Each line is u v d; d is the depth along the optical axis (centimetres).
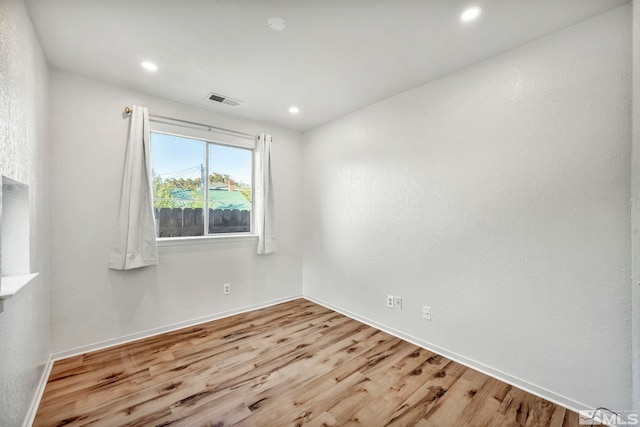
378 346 248
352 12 161
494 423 158
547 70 179
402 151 264
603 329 159
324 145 356
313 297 376
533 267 185
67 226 226
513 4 153
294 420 160
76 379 196
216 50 200
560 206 174
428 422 158
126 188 249
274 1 153
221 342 255
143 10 159
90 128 237
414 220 254
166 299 278
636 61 133
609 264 158
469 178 217
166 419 160
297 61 213
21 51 148
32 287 168
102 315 242
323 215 357
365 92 265
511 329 195
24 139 153
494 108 203
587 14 160
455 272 225
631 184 142
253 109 308
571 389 170
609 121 158
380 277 285
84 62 214
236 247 329
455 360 224
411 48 196
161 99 276
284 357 229
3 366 124
